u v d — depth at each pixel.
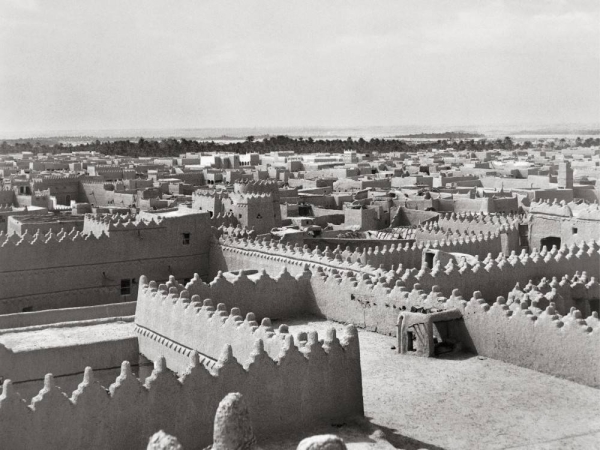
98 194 110.69
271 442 27.41
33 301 51.06
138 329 39.66
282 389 28.11
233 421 18.17
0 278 49.62
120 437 26.06
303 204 99.69
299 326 40.75
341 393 29.25
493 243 59.12
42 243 51.38
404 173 154.00
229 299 41.16
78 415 25.42
